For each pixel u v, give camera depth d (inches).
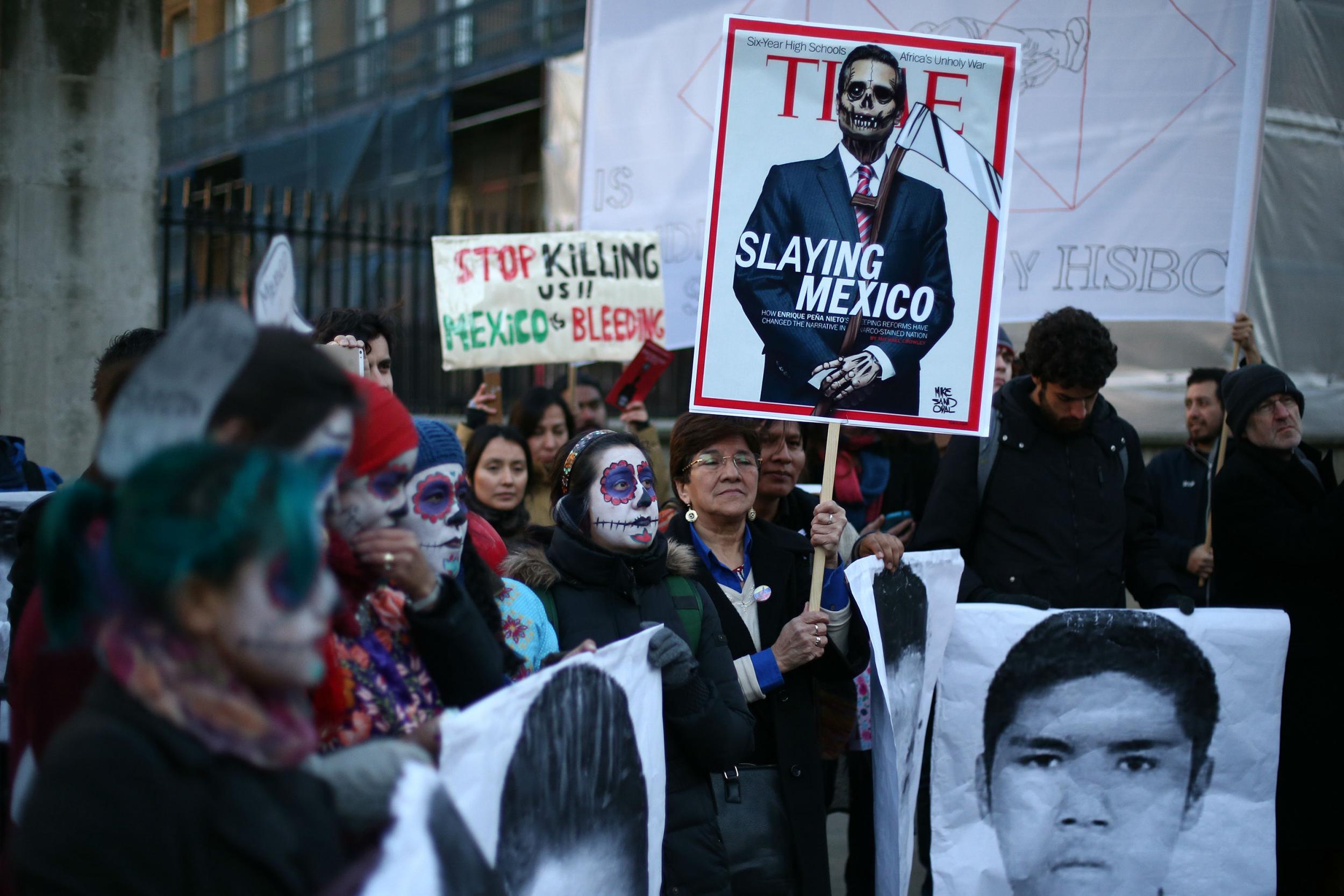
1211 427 221.6
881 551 122.2
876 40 128.3
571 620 112.3
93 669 64.7
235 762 48.9
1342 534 152.3
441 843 54.4
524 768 75.8
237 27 773.3
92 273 226.7
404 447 74.2
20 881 45.5
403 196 660.1
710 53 234.7
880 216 128.3
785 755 125.1
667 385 426.6
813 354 127.3
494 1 616.4
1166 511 223.0
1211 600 181.0
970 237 129.6
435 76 649.6
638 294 233.8
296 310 75.9
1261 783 143.2
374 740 62.4
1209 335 330.6
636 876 95.2
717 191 127.0
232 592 46.6
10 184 220.1
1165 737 141.4
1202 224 209.6
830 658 131.5
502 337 229.1
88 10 224.8
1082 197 213.0
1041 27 214.1
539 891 77.9
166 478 46.3
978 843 138.1
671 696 108.9
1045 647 138.7
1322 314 328.5
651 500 116.1
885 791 117.9
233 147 768.3
